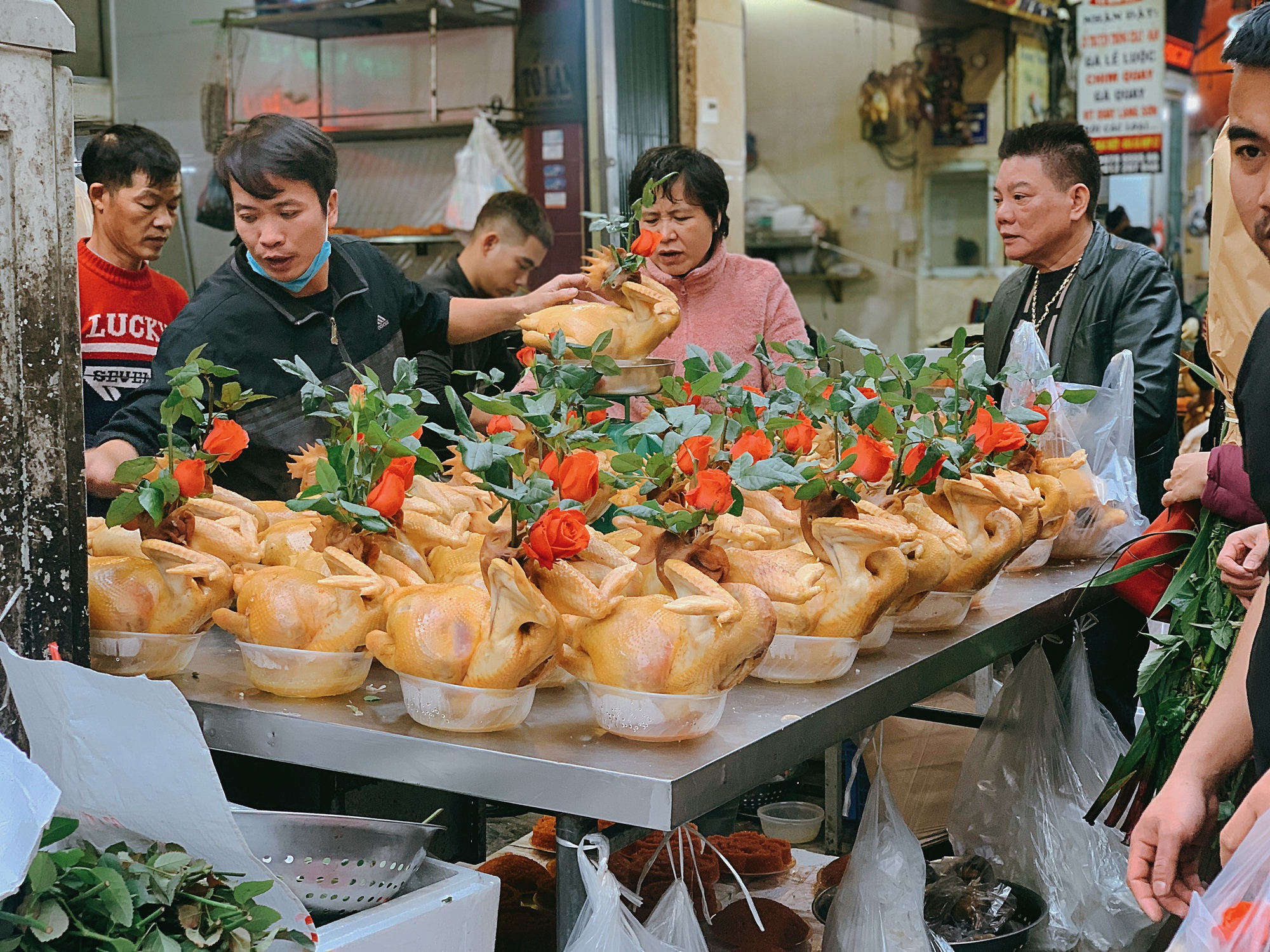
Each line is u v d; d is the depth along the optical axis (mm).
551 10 4266
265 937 1154
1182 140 8703
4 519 1362
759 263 3215
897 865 1815
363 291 2412
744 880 2131
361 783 1999
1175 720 2043
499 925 1826
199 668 1689
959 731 3021
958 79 7320
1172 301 3010
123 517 1560
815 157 7754
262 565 1679
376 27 4434
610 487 1686
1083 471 2479
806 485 1583
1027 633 2096
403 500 1574
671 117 4660
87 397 2936
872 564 1613
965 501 1909
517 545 1378
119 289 2967
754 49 7770
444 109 4480
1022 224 3109
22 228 1355
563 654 1415
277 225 2170
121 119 4391
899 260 7648
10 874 1000
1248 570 1770
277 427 2295
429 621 1390
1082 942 2195
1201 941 1093
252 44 4504
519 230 3613
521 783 1333
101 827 1243
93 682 1174
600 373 1653
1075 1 6754
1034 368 2574
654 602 1375
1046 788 2330
